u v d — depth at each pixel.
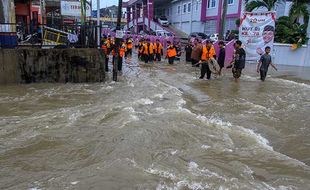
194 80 13.85
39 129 7.00
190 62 22.09
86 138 6.40
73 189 4.40
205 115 8.23
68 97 10.46
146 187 4.41
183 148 5.93
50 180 4.70
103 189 4.38
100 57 13.25
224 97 10.30
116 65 13.54
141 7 60.25
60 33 15.16
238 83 13.09
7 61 12.59
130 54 26.27
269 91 11.45
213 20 38.62
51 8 32.88
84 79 13.27
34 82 13.01
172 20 54.09
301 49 20.22
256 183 4.63
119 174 4.80
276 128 7.34
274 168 5.19
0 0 17.17
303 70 18.08
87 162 5.33
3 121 7.64
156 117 7.75
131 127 6.97
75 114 8.15
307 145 6.36
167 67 19.17
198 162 5.31
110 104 9.19
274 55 20.86
